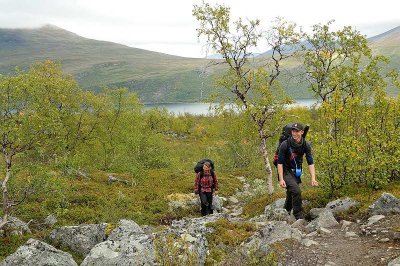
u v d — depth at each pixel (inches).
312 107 780.0
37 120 445.7
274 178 914.1
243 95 643.5
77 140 967.6
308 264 286.5
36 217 542.6
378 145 458.6
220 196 781.3
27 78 448.8
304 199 482.3
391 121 468.4
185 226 430.9
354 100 465.7
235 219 509.0
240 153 1136.2
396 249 293.0
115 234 398.6
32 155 481.1
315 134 474.6
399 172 476.4
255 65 650.2
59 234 441.4
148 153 1058.1
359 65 738.2
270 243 322.3
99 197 671.1
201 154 1421.0
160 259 289.1
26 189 461.1
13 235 444.1
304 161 841.5
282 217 430.9
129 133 1025.5
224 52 637.3
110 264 326.3
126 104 1044.5
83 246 422.6
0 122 431.8
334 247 312.3
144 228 461.1
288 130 420.5
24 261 344.8
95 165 993.5
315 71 761.0
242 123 729.0
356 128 474.6
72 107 947.3
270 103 627.2
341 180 466.9
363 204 408.2
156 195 740.7
